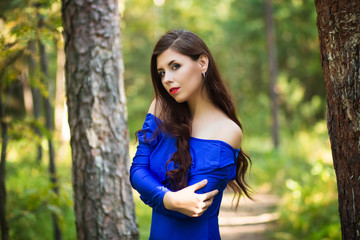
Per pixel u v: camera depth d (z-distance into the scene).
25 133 4.01
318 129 12.95
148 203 1.81
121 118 3.21
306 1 15.67
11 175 7.18
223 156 1.77
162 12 13.68
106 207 3.10
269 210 7.70
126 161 3.23
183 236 1.79
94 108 3.10
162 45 1.82
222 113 1.89
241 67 19.84
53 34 3.52
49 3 3.65
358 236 1.74
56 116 11.88
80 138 3.10
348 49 1.71
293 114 15.76
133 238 3.20
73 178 3.17
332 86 1.77
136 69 22.05
